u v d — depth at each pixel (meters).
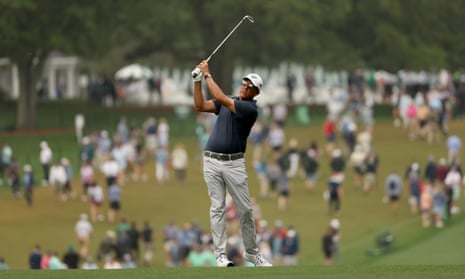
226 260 51.03
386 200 178.75
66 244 148.12
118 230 139.62
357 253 147.50
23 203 168.38
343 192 183.62
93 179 173.50
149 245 139.88
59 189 168.62
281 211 171.25
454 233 155.62
